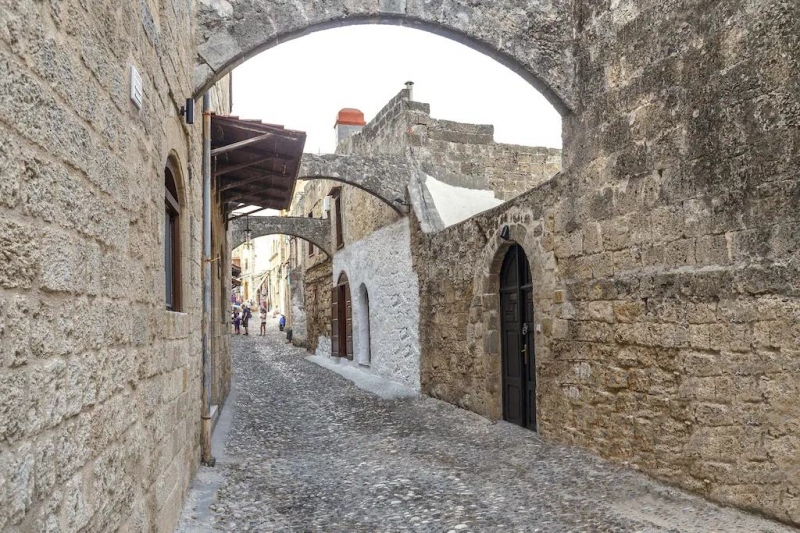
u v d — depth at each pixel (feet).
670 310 17.26
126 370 9.47
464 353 30.73
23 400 5.70
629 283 18.85
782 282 14.19
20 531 5.57
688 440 16.62
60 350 6.68
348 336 54.90
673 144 17.34
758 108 14.84
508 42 22.02
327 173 38.86
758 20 14.92
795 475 13.82
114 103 9.07
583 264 21.06
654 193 17.95
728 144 15.61
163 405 12.65
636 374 18.58
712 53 16.19
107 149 8.68
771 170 14.49
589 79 21.08
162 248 12.90
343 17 21.07
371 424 29.91
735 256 15.37
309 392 41.68
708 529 14.08
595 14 21.01
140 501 10.34
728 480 15.37
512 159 43.88
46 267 6.34
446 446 24.27
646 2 18.57
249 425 29.66
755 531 13.79
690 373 16.57
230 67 20.26
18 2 5.84
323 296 66.08
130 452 9.62
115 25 9.20
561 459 20.56
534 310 24.07
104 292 8.38
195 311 19.38
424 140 41.32
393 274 42.29
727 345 15.49
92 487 7.66
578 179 21.38
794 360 13.89
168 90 14.08
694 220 16.57
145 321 10.97
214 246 28.81
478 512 16.28
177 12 15.60
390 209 42.86
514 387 26.81
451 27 21.80
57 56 6.80
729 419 15.40
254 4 20.31
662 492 16.80
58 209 6.72
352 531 15.12
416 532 15.02
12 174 5.61
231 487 18.60
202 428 21.11
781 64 14.35
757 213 14.82
